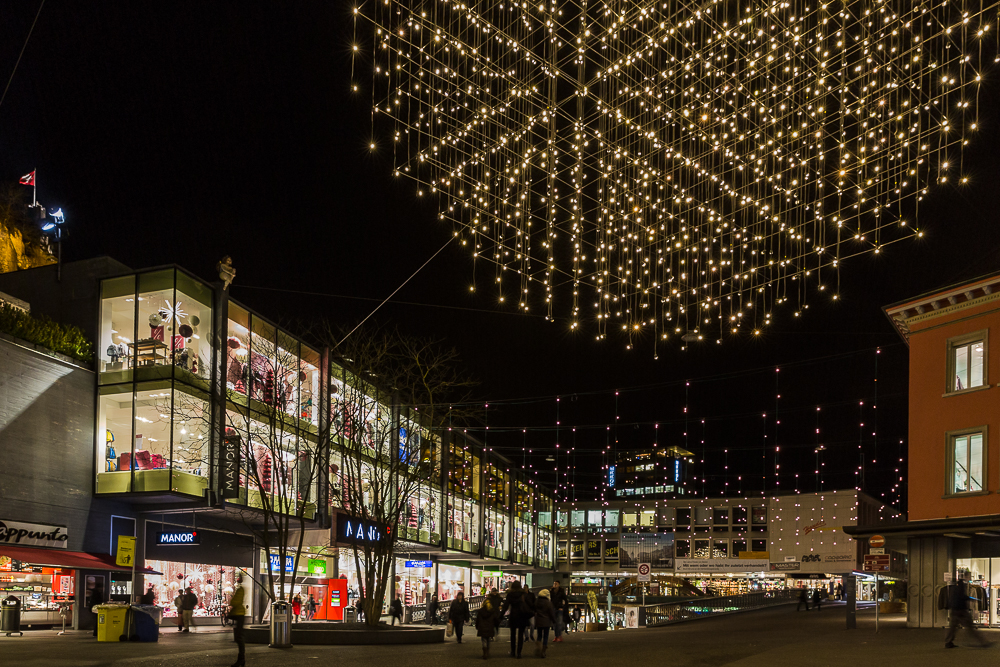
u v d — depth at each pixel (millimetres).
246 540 39688
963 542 27922
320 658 20578
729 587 97750
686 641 27688
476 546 61594
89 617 30953
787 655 20844
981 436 27516
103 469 32250
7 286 34688
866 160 15516
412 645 27141
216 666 17891
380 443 35469
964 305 28719
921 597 28391
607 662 20094
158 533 34406
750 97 15820
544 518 84438
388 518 32031
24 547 28594
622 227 22391
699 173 19078
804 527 96438
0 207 66250
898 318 31562
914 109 14523
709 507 102750
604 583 95688
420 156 17672
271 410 32844
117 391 32531
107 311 33562
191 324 33531
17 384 29469
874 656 19984
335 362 42281
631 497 120312
